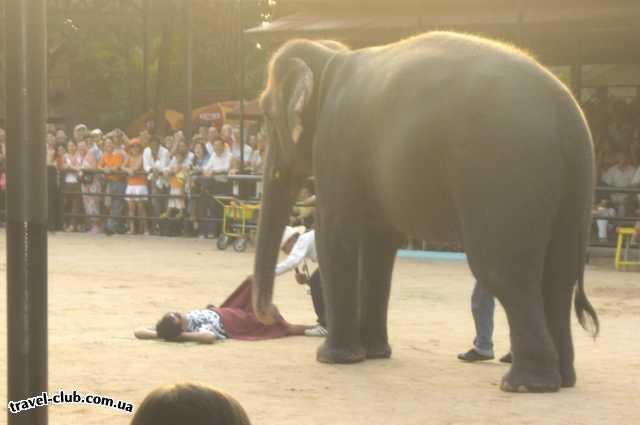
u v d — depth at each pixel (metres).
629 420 8.41
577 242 9.62
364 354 11.23
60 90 48.50
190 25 32.66
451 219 9.78
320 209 11.34
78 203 30.47
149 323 13.88
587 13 23.69
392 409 8.74
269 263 12.09
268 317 12.17
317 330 12.97
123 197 29.16
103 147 30.11
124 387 9.52
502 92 9.41
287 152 11.88
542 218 9.32
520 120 9.30
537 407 8.84
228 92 45.41
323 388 9.66
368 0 26.55
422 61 10.08
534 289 9.40
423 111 9.77
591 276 21.17
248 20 45.19
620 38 26.12
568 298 9.74
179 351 11.62
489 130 9.34
